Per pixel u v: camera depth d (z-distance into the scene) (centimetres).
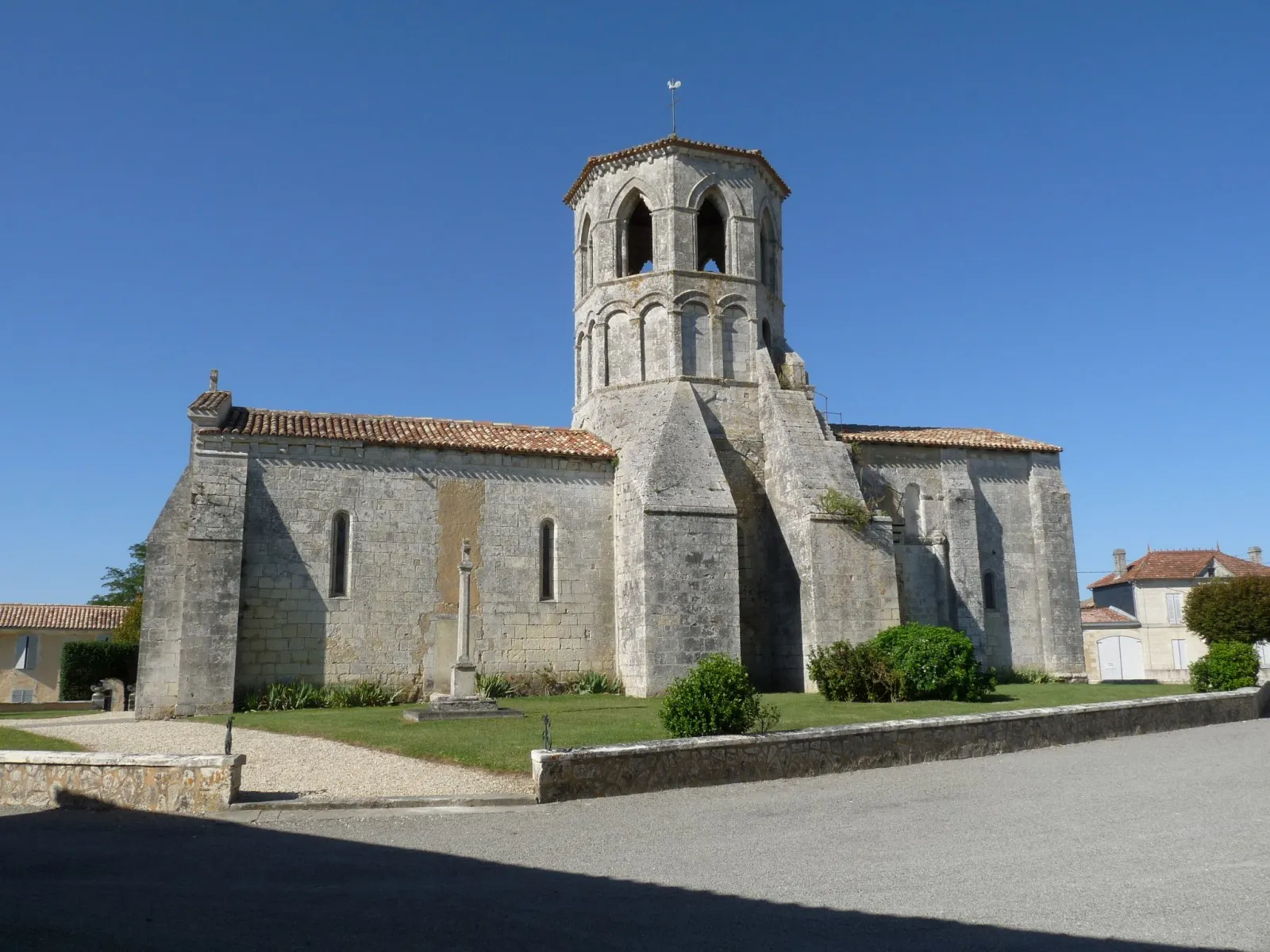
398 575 2667
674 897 810
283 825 1114
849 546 2853
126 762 1225
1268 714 2516
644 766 1322
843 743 1515
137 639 4534
